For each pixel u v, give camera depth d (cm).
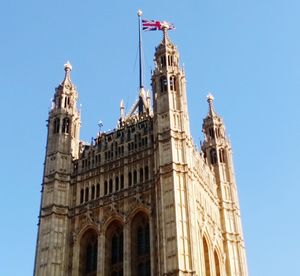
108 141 7988
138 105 9300
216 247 7475
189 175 7025
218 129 9062
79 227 7294
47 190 7669
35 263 7056
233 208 8238
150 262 6600
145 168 7381
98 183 7588
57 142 8100
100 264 6819
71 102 8625
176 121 7519
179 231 6469
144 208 7000
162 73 8031
